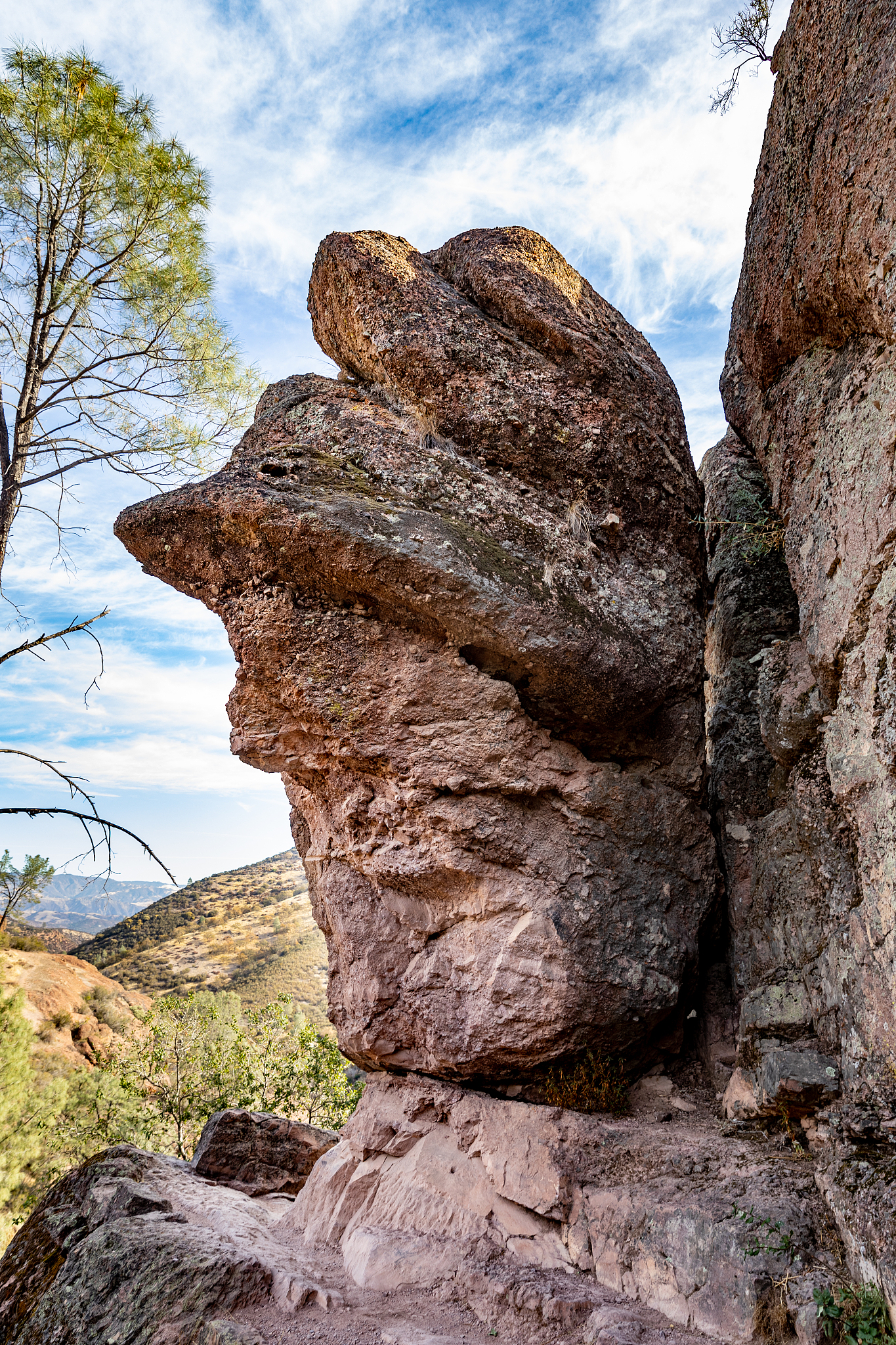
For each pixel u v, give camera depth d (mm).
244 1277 3740
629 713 5102
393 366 5531
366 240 5770
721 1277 3381
